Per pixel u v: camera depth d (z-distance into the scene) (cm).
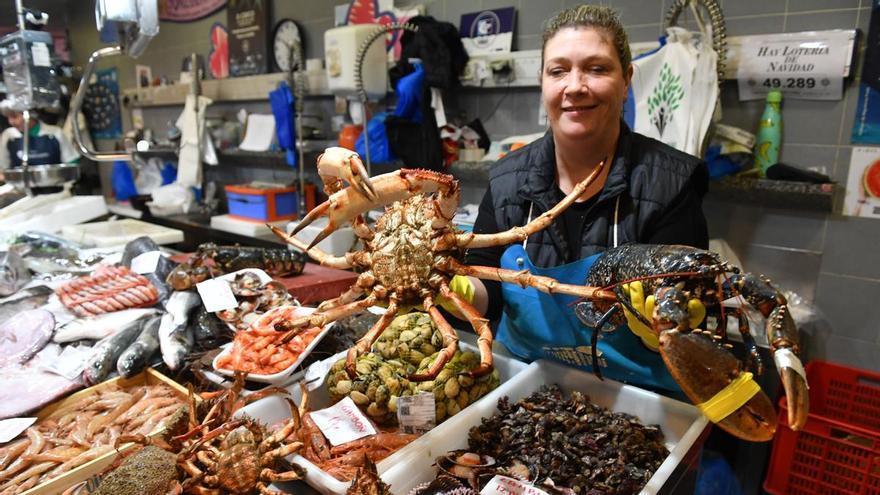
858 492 172
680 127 216
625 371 146
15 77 251
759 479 215
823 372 216
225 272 216
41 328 184
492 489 111
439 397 136
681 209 145
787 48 225
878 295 224
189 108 431
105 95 607
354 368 107
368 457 108
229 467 115
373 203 106
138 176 518
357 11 365
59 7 592
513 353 177
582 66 136
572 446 125
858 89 217
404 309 122
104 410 159
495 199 164
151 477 111
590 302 132
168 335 177
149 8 224
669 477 108
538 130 301
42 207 327
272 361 158
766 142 232
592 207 149
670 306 97
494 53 302
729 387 90
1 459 139
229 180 504
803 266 238
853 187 223
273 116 416
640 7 261
